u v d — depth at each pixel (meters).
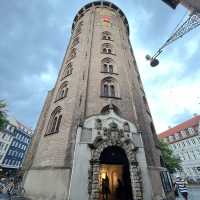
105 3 34.72
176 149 54.03
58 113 18.45
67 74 22.28
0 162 51.19
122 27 31.52
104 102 16.81
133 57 29.14
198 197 19.02
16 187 17.09
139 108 18.11
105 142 13.39
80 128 13.89
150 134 17.72
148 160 14.15
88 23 28.94
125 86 19.55
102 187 14.49
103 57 21.94
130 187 13.41
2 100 23.69
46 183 12.68
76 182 11.33
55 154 14.01
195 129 48.97
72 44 28.66
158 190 13.07
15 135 59.19
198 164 46.53
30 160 17.25
